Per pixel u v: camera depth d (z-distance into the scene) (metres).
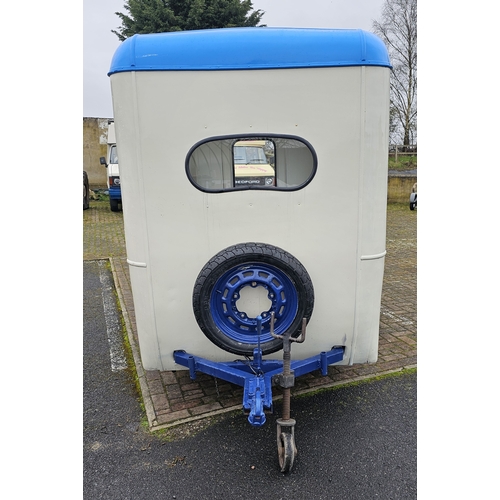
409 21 19.55
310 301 2.75
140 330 2.99
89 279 6.67
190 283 2.86
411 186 15.52
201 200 2.74
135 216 2.77
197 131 2.64
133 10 18.92
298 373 2.79
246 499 2.31
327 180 2.73
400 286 5.88
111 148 13.40
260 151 2.75
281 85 2.59
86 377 3.71
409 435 2.79
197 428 2.93
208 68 2.55
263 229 2.79
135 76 2.56
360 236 2.82
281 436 2.44
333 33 2.60
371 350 3.06
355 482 2.41
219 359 3.00
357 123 2.66
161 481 2.46
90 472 2.54
